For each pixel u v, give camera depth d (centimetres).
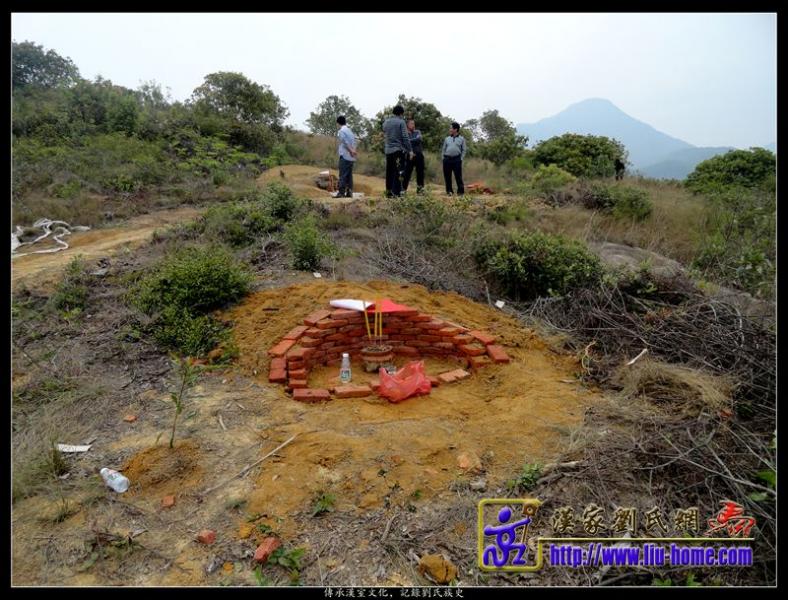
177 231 778
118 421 378
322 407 403
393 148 897
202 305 531
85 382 428
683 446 346
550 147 1859
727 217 920
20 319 530
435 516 290
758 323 500
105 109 1587
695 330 508
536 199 1078
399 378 432
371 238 730
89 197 1059
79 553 261
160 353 477
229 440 349
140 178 1196
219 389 419
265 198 844
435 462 332
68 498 297
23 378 439
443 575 255
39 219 920
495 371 476
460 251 703
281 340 483
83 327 523
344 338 507
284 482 306
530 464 329
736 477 324
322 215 836
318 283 585
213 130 1709
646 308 576
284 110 2192
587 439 355
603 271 639
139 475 314
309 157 1916
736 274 682
